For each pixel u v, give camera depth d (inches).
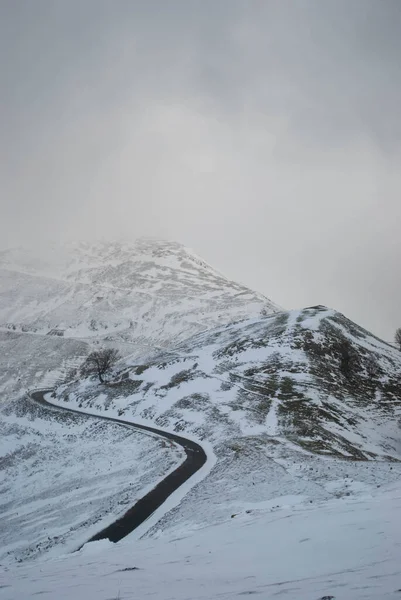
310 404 2871.6
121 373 4318.4
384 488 1083.9
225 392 3265.3
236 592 305.6
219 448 2288.4
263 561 418.0
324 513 687.7
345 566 356.2
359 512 633.0
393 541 418.0
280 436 2415.1
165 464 2090.3
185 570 414.0
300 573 350.6
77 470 2404.0
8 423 3659.0
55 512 1822.1
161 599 299.7
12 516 1961.1
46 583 407.8
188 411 3058.6
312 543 466.9
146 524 1343.5
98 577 415.2
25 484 2411.4
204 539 645.3
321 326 4227.4
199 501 1461.6
